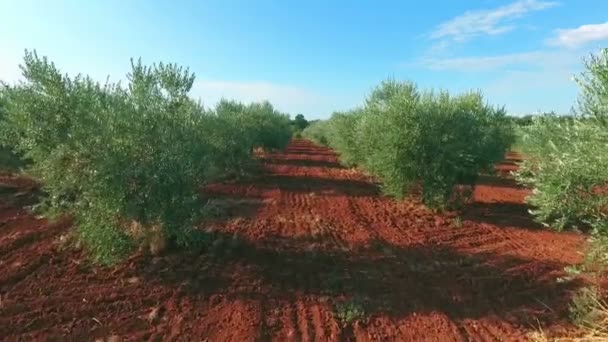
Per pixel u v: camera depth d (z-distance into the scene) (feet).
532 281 29.30
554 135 21.80
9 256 31.01
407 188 48.88
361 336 22.31
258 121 98.17
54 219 30.22
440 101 49.47
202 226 37.65
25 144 27.81
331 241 37.35
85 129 26.63
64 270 28.96
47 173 27.27
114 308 24.34
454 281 29.30
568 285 28.14
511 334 22.59
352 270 30.81
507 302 26.27
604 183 19.45
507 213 50.55
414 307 25.54
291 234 39.22
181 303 25.16
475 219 47.16
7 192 49.73
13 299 24.85
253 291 26.96
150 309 24.40
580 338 21.22
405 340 22.04
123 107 28.55
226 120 68.08
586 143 18.71
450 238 39.45
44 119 27.17
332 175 83.30
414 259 33.50
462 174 50.14
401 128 45.93
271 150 114.62
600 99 18.19
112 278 28.04
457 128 47.57
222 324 23.00
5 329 21.90
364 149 57.36
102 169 25.76
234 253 33.22
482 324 23.70
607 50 18.12
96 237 25.70
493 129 54.65
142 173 26.86
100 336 21.72
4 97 31.99
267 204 52.70
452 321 23.95
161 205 27.48
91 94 29.12
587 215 21.68
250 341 21.38
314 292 27.17
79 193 27.78
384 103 53.06
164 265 30.14
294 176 80.23
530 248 36.70
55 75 27.81
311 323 23.36
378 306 25.57
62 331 21.98
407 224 44.34
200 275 28.81
